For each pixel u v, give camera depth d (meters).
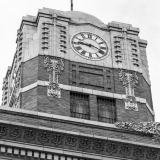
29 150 47.78
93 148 49.22
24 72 57.28
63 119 50.25
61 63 57.25
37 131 48.34
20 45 59.44
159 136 51.78
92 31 60.81
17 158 47.38
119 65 59.09
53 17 60.06
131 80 58.38
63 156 48.31
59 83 55.91
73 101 55.72
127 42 61.12
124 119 55.69
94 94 56.44
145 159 50.25
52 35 58.91
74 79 57.12
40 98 54.50
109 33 61.28
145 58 62.16
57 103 54.59
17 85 58.25
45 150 48.00
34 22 60.47
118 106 56.38
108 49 60.06
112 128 51.16
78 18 61.78
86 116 55.38
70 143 48.84
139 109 56.75
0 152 47.12
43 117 49.84
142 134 51.69
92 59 58.84
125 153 49.88
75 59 58.31
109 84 57.81
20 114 49.38
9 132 47.84
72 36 59.75
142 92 58.12
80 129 50.22
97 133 50.50
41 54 57.50
